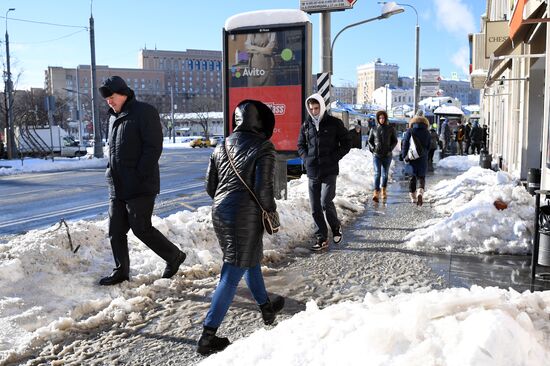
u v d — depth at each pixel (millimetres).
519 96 14641
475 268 5832
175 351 3859
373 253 6547
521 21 6984
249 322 4359
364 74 149125
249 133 3936
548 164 7664
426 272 5703
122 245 5152
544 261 5348
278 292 5113
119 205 5105
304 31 8875
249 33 9188
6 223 9812
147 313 4570
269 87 9164
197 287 5246
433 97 47344
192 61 175500
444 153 26109
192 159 32625
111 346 3947
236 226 3781
